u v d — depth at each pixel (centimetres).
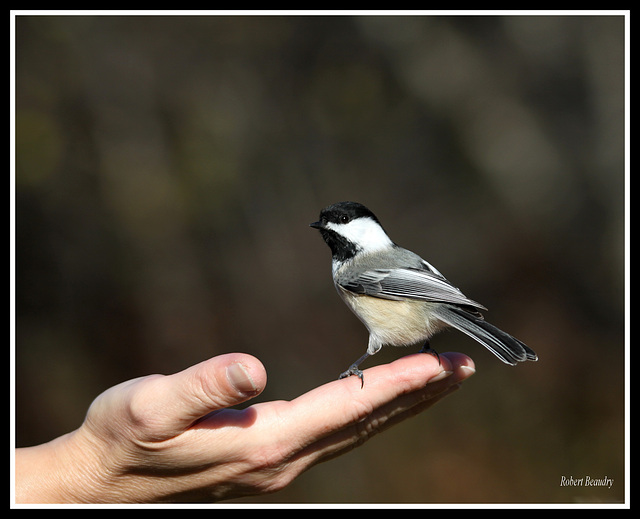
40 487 323
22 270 829
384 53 955
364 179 976
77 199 835
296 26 930
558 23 905
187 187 853
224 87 904
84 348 840
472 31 948
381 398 316
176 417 292
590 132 920
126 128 844
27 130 791
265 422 314
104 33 844
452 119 966
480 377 873
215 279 888
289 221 934
